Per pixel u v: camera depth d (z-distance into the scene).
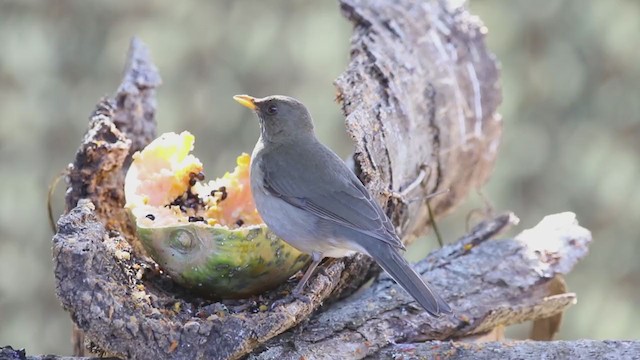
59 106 20.03
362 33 11.94
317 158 9.83
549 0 19.70
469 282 10.11
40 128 19.95
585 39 19.67
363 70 11.07
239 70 20.41
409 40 12.09
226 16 20.55
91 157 10.10
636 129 19.78
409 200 11.01
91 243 8.24
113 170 10.32
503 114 19.47
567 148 19.64
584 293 19.27
